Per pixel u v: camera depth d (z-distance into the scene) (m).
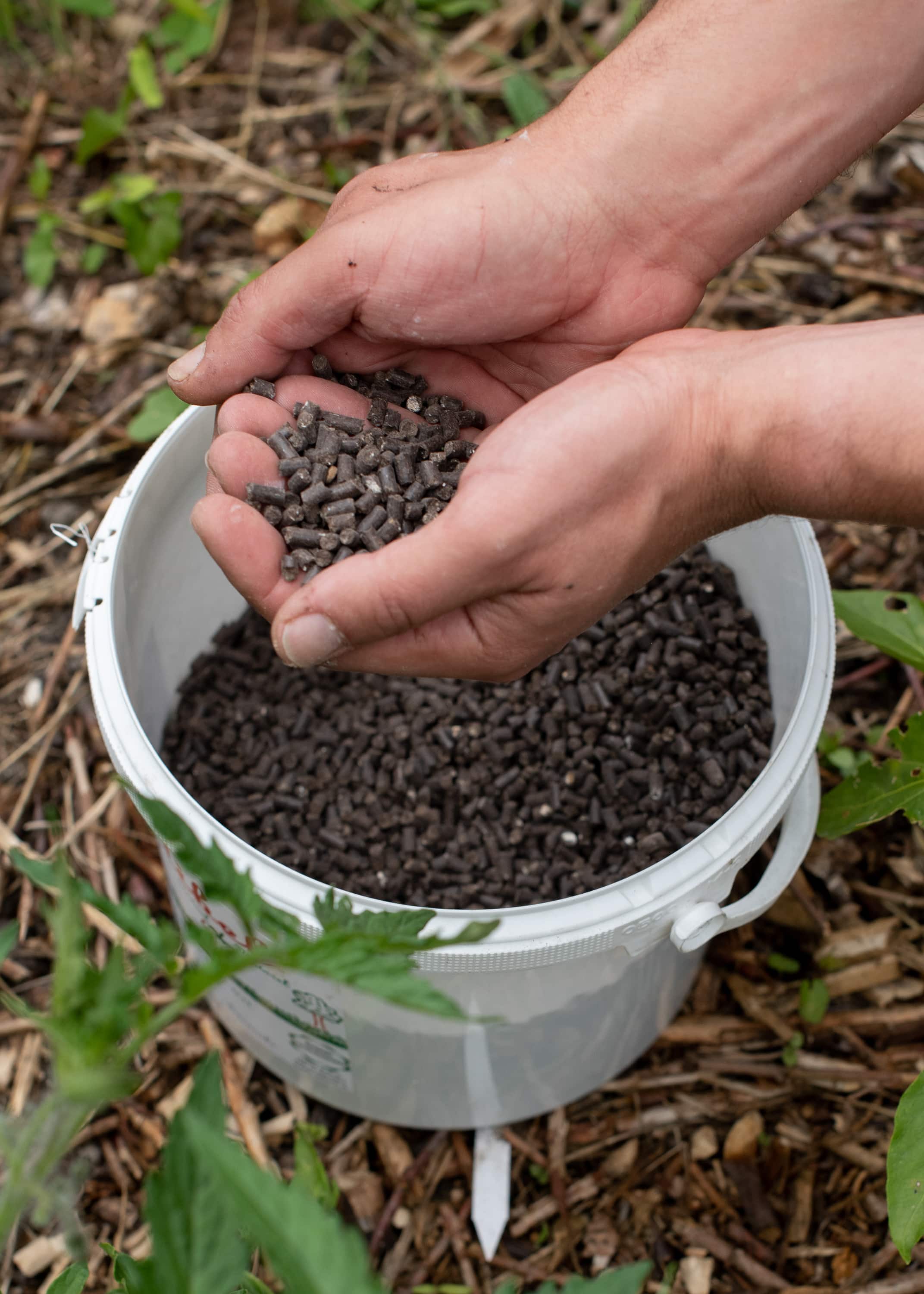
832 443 0.63
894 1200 0.65
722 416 0.64
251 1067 0.80
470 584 0.64
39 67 1.14
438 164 0.73
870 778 0.73
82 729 0.87
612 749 0.79
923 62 0.69
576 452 0.63
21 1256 0.75
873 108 0.70
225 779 0.80
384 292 0.71
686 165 0.71
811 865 0.82
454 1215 0.76
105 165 1.09
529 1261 0.75
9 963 0.81
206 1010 0.80
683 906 0.65
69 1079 0.44
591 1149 0.77
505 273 0.71
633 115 0.70
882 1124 0.77
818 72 0.69
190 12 1.02
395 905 0.63
